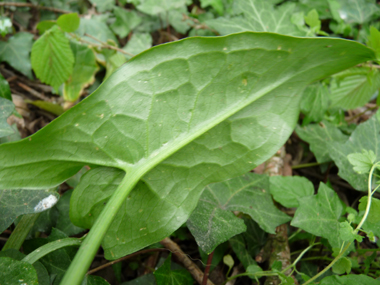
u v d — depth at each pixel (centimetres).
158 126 21
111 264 30
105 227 19
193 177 23
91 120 19
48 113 46
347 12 52
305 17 42
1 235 32
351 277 23
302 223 28
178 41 18
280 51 19
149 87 19
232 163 22
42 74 42
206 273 28
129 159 21
